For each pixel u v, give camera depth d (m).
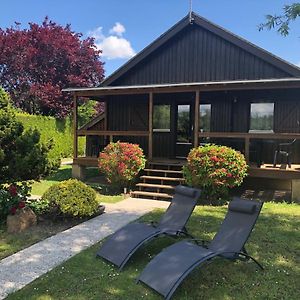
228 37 11.87
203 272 4.45
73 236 6.00
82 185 7.23
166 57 13.07
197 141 10.52
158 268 4.09
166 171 10.59
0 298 3.80
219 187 8.84
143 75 13.46
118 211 7.95
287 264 4.76
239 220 4.96
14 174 7.16
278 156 11.65
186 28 12.70
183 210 5.90
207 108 12.78
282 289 4.04
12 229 6.24
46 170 7.54
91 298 3.79
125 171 9.87
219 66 12.23
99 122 14.56
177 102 13.20
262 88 9.91
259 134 9.82
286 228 6.46
